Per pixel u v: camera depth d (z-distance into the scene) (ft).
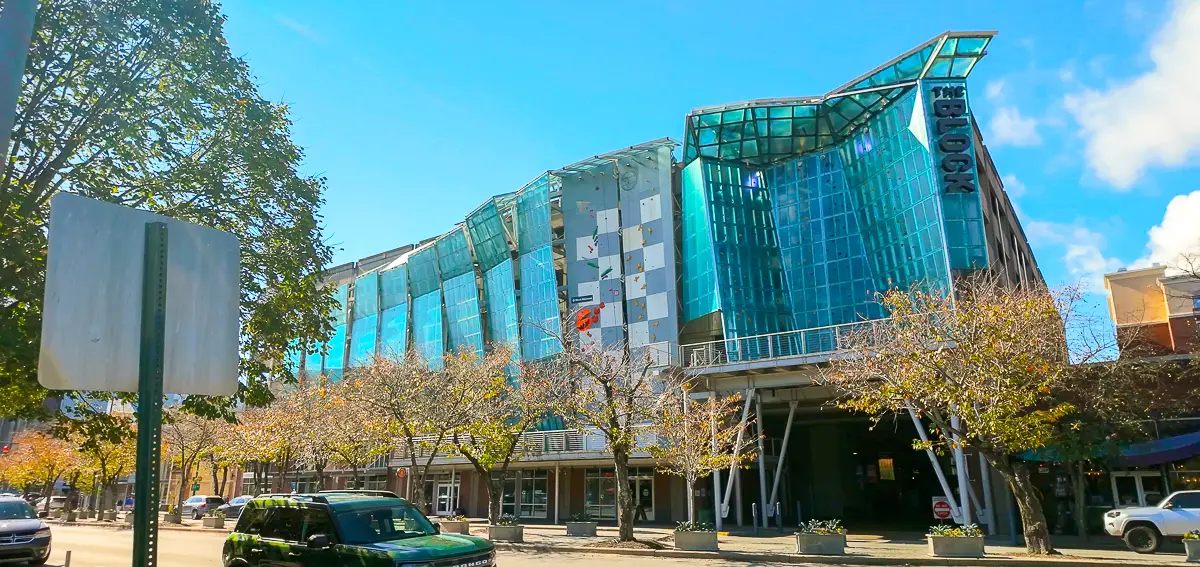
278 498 34.68
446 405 89.45
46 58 32.45
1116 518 64.23
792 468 135.74
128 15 34.14
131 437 39.37
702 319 141.59
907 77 133.69
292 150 41.81
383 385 90.74
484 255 177.58
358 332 211.41
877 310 130.93
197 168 36.91
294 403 112.68
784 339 136.56
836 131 144.25
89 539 96.37
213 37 37.24
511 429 90.99
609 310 150.82
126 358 9.04
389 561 27.63
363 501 32.65
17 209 31.45
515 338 161.07
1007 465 61.77
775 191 148.97
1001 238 150.92
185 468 145.59
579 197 161.38
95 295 8.93
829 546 65.41
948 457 130.93
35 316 30.81
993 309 58.70
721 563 63.82
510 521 85.56
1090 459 73.77
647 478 128.88
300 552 30.91
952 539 61.05
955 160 123.24
